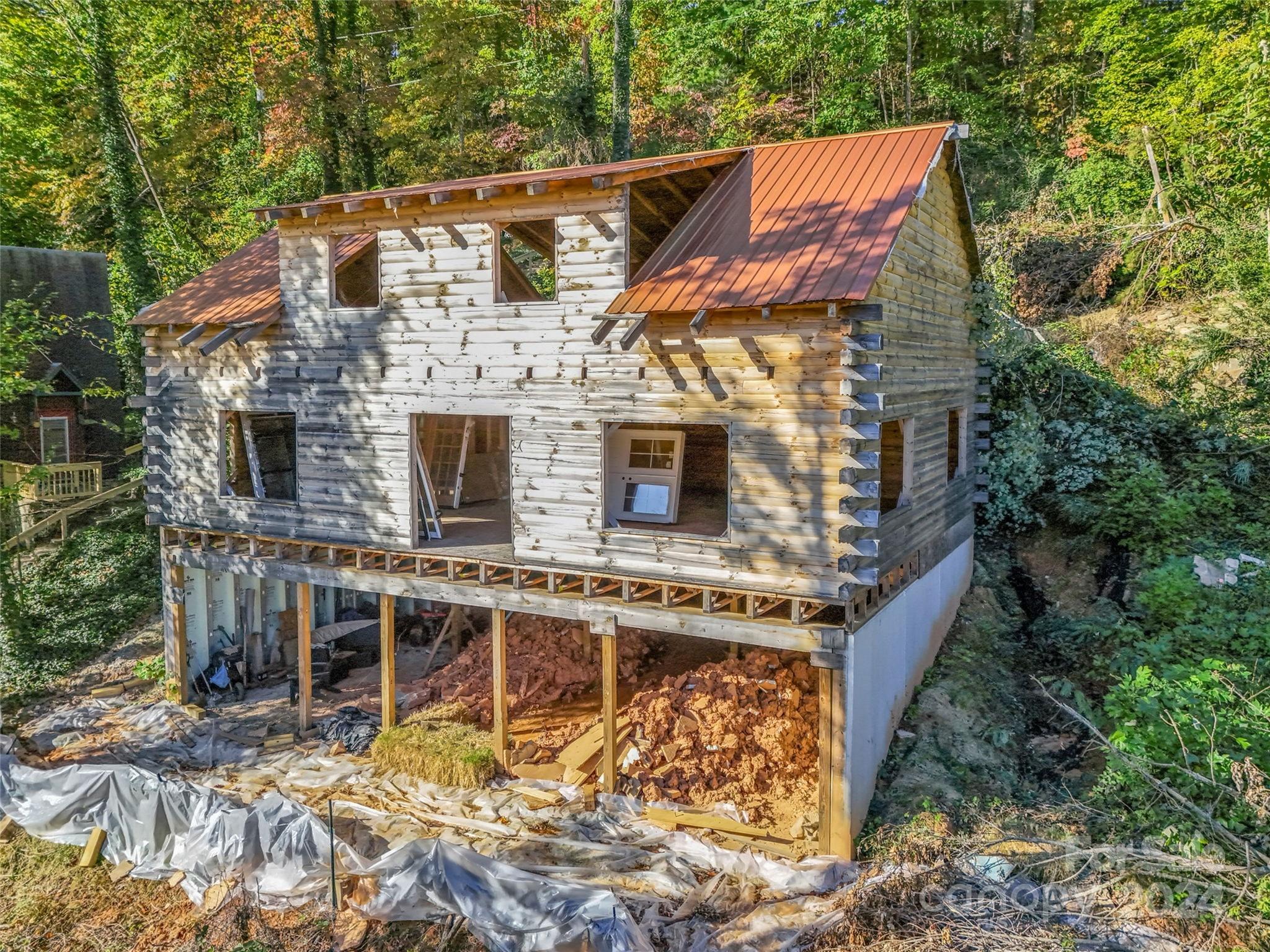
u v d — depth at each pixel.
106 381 23.84
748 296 8.87
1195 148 20.28
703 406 9.59
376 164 27.41
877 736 10.01
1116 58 24.59
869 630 9.54
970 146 26.14
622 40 22.52
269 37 26.66
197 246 27.05
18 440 21.67
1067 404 16.97
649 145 26.88
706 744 10.80
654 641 14.86
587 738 11.84
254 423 16.83
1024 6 27.84
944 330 12.48
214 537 14.31
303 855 9.05
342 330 12.04
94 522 20.61
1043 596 14.66
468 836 9.98
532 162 26.53
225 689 14.66
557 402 10.53
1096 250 21.09
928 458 11.85
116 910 9.25
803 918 8.15
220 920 8.82
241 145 28.88
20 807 10.79
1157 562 13.55
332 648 15.45
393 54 30.44
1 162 24.64
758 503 9.34
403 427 11.73
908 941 7.34
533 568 10.86
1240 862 7.61
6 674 15.08
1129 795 8.81
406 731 11.90
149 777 10.13
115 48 22.70
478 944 8.19
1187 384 17.09
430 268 11.26
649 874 9.03
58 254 23.59
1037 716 11.73
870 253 8.88
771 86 27.28
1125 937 7.25
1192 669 9.81
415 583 11.79
